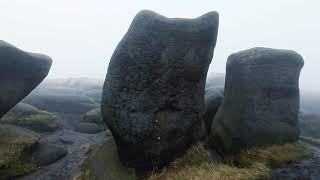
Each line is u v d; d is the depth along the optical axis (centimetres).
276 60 1084
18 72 1060
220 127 1147
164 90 890
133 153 876
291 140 1067
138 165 887
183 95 932
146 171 888
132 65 851
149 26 851
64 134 1446
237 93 1100
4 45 1010
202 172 853
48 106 1911
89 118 1703
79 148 1243
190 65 914
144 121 862
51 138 1331
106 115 859
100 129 1595
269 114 1052
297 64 1116
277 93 1077
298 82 1125
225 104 1177
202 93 984
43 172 988
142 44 851
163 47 865
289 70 1101
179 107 930
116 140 886
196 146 982
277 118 1063
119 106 846
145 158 883
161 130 891
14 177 927
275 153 973
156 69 865
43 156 1067
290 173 877
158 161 895
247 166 947
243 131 1038
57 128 1502
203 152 969
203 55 930
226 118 1134
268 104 1059
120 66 849
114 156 957
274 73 1077
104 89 870
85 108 1944
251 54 1083
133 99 854
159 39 859
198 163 921
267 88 1062
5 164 918
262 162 930
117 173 877
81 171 978
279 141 1043
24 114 1462
